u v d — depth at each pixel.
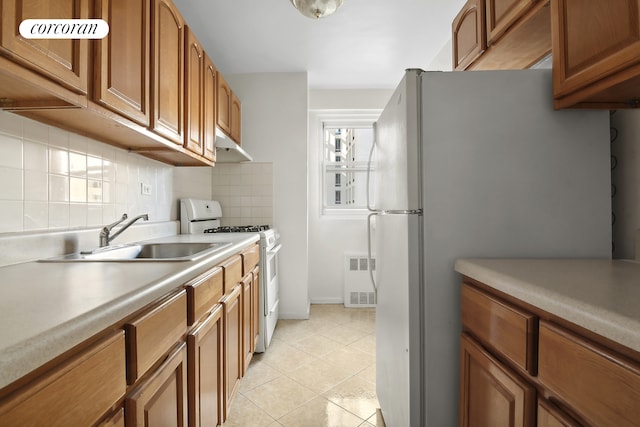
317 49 2.68
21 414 0.43
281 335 2.74
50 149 1.22
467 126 1.13
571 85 0.96
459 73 1.14
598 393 0.53
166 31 1.44
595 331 0.54
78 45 0.89
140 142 1.52
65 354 0.53
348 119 3.72
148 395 0.77
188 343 1.06
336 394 1.86
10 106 0.96
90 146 1.44
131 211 1.78
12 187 1.06
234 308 1.66
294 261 3.17
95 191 1.47
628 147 1.15
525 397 0.71
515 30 1.22
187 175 2.60
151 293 0.77
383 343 1.58
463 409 1.05
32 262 1.08
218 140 2.38
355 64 2.96
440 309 1.13
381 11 2.16
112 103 1.04
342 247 3.67
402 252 1.20
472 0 1.53
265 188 3.16
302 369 2.15
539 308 0.68
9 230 1.05
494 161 1.13
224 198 3.16
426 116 1.14
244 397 1.83
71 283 0.78
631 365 0.47
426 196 1.13
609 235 1.11
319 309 3.46
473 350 0.98
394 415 1.35
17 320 0.52
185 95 1.68
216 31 2.40
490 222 1.13
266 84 3.15
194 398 1.07
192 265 1.05
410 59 2.86
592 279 0.76
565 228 1.12
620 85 0.85
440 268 1.13
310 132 3.67
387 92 3.56
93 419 0.57
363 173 3.83
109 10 1.02
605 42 0.83
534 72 1.12
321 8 1.64
